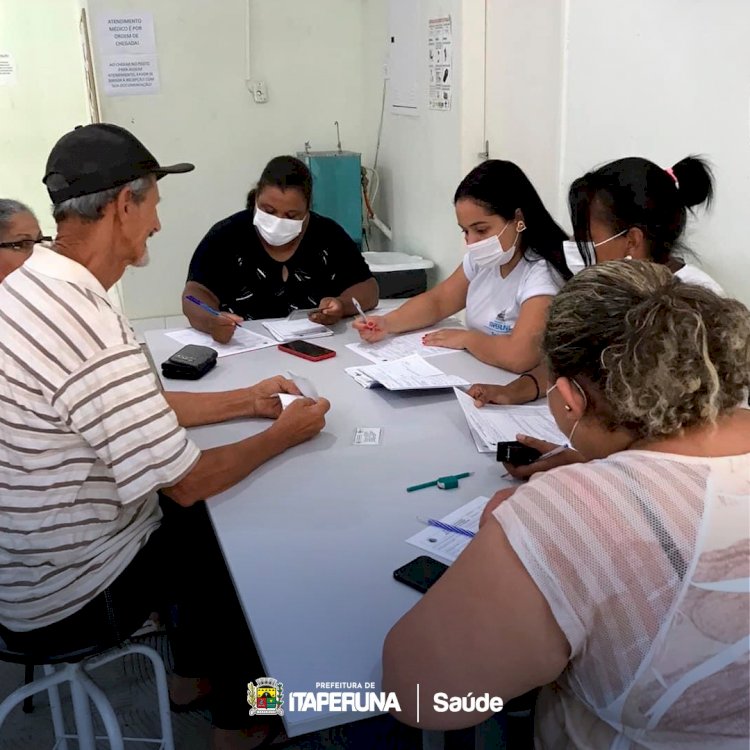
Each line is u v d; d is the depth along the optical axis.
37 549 1.29
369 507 1.37
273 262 2.71
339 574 1.17
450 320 2.58
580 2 2.48
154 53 3.59
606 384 0.84
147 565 1.46
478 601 0.81
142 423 1.27
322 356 2.18
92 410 1.24
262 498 1.41
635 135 2.31
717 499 0.79
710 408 0.82
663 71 2.17
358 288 2.70
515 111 2.96
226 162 3.88
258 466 1.53
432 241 3.60
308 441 1.65
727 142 1.98
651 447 0.86
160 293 3.91
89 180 1.31
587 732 0.90
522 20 2.83
